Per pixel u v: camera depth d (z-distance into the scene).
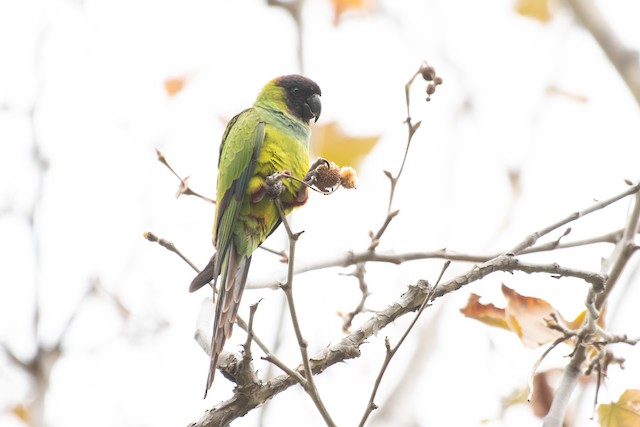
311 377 6.88
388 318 7.91
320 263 10.07
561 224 8.73
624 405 8.40
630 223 8.75
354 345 7.74
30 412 13.53
